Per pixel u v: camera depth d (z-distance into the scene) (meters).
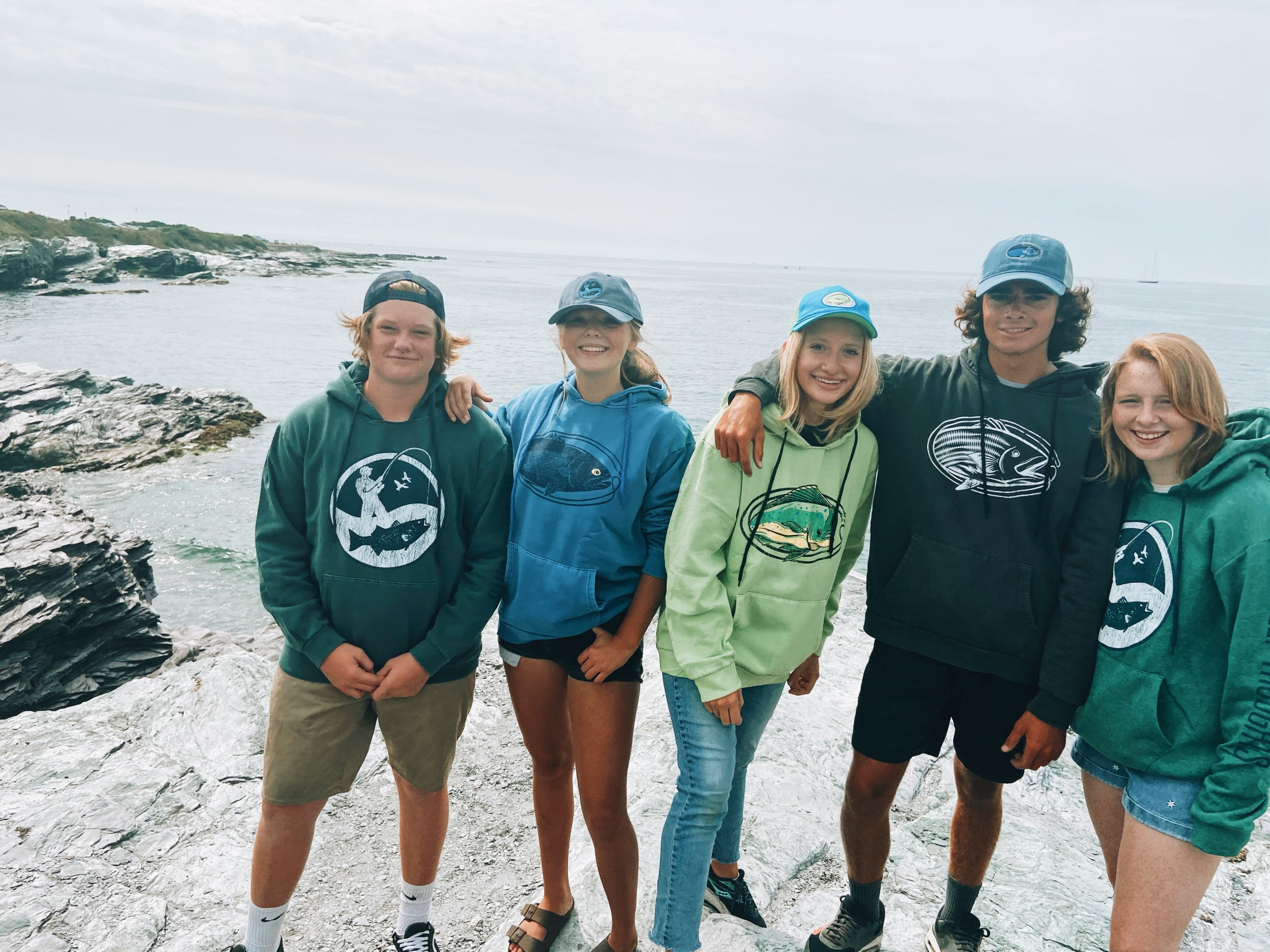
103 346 29.64
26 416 15.95
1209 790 1.78
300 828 2.28
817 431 2.24
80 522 7.63
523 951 2.56
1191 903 1.87
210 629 8.62
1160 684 1.90
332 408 2.23
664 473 2.33
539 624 2.34
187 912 2.71
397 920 2.85
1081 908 2.77
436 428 2.27
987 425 2.21
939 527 2.25
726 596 2.19
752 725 2.39
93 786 3.24
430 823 2.44
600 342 2.29
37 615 6.05
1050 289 2.06
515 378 26.69
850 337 2.09
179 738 3.65
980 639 2.21
